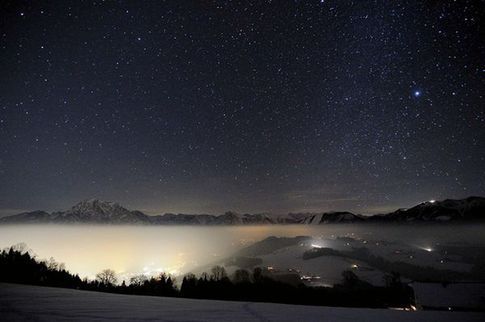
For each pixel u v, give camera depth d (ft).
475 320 22.18
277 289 140.97
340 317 23.75
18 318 23.67
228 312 26.13
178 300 34.50
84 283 128.57
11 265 110.32
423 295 112.78
